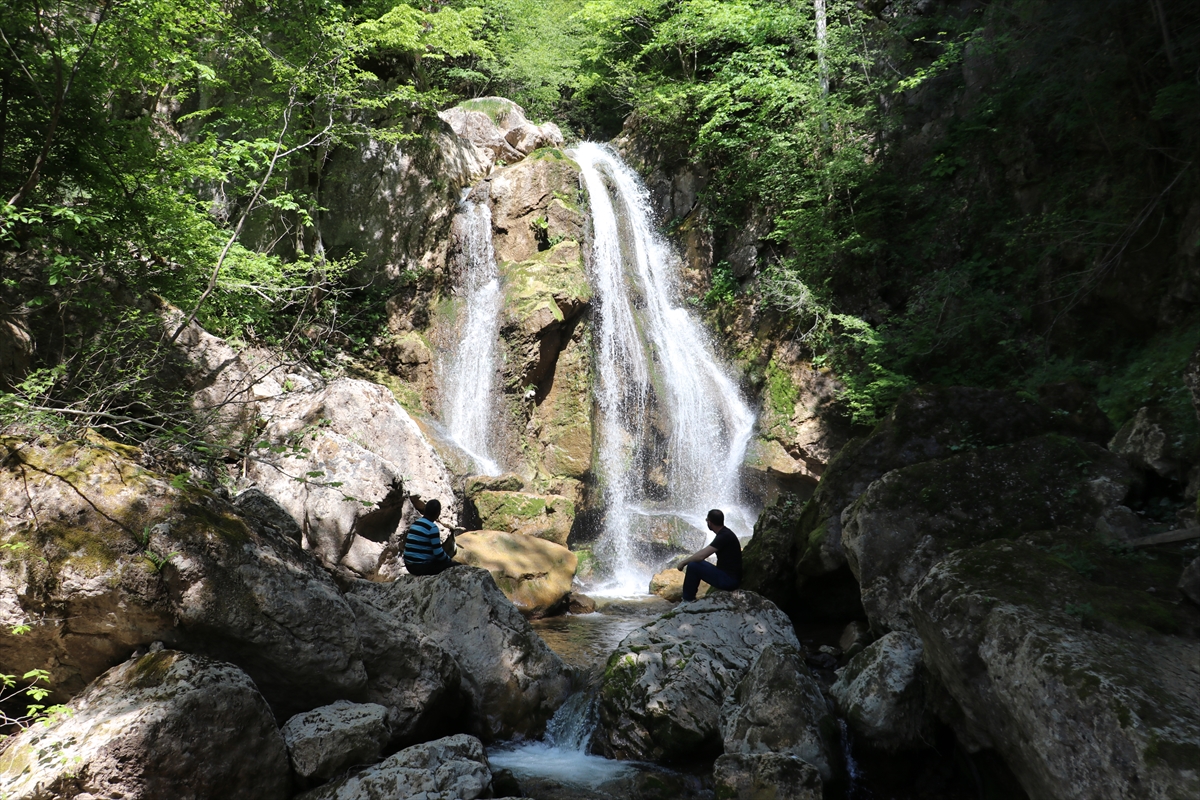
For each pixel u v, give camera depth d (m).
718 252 20.19
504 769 5.35
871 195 17.56
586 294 16.52
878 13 19.00
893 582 6.18
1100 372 12.54
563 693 6.61
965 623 4.56
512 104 20.83
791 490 16.86
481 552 11.05
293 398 11.32
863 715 5.34
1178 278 11.34
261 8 14.06
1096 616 4.26
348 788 4.66
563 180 18.30
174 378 9.62
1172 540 5.15
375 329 16.91
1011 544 5.16
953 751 5.30
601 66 24.53
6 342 7.51
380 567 10.47
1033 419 7.48
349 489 10.24
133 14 8.68
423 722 5.70
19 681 4.98
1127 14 11.40
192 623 4.80
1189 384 5.15
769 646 5.81
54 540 4.75
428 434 14.95
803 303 17.11
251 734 4.62
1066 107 13.55
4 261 8.19
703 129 19.12
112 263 8.91
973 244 15.98
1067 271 13.73
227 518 5.28
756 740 5.29
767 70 18.73
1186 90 10.26
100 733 4.20
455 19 15.88
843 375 16.25
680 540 15.16
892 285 17.00
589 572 13.90
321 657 5.18
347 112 15.71
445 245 17.80
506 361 15.99
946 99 17.23
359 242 17.38
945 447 7.53
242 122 14.36
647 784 5.32
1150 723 3.42
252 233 15.86
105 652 4.93
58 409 5.56
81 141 8.36
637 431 17.25
